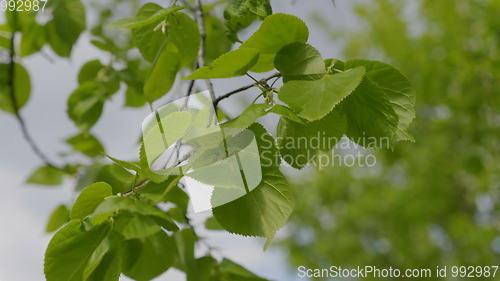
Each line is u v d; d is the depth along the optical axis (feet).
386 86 3.81
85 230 3.72
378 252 23.02
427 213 20.31
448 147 17.62
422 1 18.37
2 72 5.63
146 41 4.36
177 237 4.13
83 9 5.12
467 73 14.29
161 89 4.36
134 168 3.69
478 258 17.11
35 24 5.50
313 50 3.76
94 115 5.67
